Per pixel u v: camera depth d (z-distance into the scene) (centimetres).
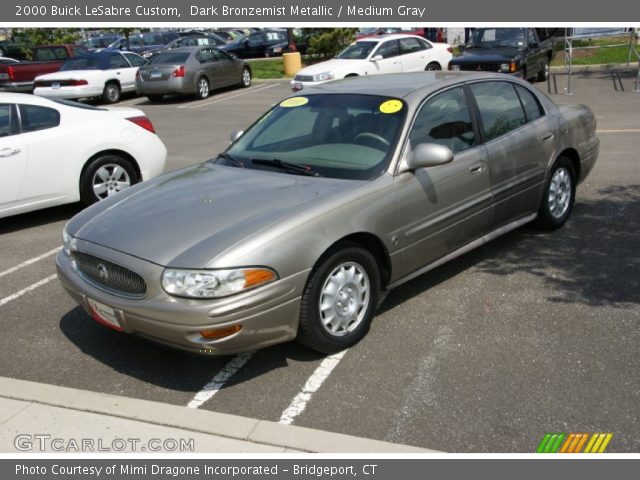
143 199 444
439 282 525
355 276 421
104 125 754
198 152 1120
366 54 1792
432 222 468
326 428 348
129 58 2045
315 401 372
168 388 394
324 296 405
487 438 334
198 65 1941
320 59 2816
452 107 505
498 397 366
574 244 593
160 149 818
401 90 495
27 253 641
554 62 2217
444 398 368
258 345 379
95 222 426
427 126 478
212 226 387
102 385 399
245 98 1930
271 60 2831
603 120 1234
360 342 435
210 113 1642
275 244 372
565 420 344
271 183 442
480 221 516
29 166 691
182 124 1471
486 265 555
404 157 451
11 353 441
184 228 390
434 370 397
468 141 507
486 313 468
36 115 708
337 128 484
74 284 414
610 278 517
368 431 344
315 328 399
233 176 464
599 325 441
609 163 889
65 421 352
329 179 441
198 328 357
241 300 360
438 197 471
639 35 2320
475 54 1714
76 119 736
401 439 337
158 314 363
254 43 3066
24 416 356
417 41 1897
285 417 359
